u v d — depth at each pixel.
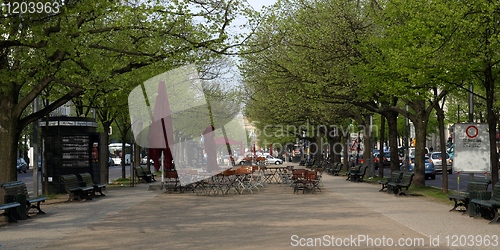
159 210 20.47
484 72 20.25
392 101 32.78
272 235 13.88
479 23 18.62
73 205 22.77
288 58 32.16
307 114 45.12
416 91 23.41
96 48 21.69
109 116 38.53
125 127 43.75
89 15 19.62
